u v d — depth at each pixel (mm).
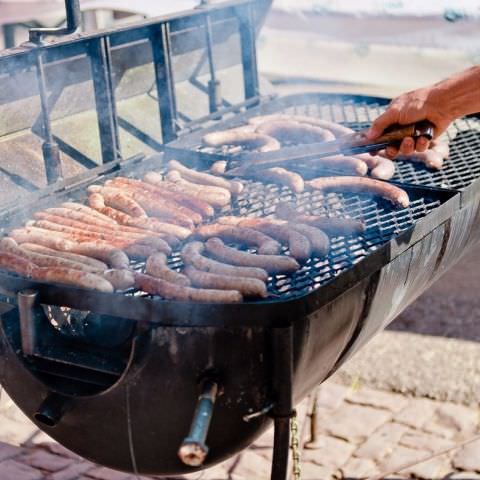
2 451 1756
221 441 1178
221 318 1077
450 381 1975
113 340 1203
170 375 1122
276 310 1072
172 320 1086
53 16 2631
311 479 1689
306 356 1149
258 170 1496
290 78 4258
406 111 1331
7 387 1255
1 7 2572
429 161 1639
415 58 4457
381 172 1573
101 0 2588
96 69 1567
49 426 1247
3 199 1454
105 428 1200
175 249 1338
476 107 1349
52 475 1696
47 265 1198
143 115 1804
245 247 1351
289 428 1136
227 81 2031
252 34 1937
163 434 1176
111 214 1398
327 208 1490
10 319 1204
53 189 1468
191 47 1879
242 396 1132
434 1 3262
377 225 1406
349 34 3568
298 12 3650
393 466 1726
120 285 1154
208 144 1677
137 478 1706
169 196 1471
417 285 1474
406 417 1871
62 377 1199
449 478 1686
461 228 1510
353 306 1223
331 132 1754
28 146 1546
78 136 1642
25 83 1495
